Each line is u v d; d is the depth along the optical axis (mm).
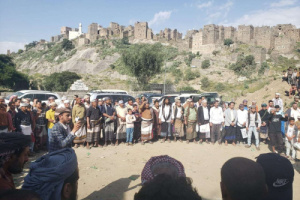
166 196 1045
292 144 7773
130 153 7879
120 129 9031
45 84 67000
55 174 1915
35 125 7859
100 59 106562
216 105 9570
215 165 6832
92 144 8656
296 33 95688
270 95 18172
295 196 4992
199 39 93188
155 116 9883
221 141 9797
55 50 134750
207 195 4816
